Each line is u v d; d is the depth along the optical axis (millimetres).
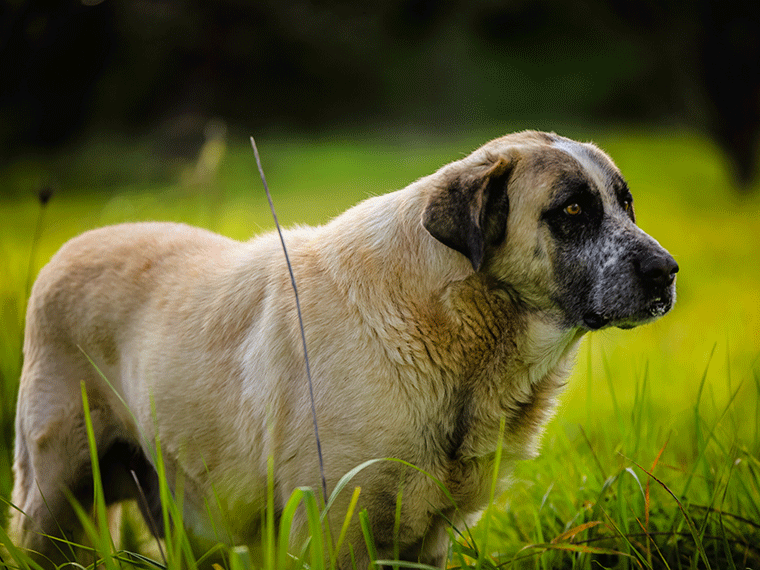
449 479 4426
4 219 21234
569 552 4789
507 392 4582
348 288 4488
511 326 4574
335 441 4230
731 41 26672
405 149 35938
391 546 4426
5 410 6750
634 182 27250
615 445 6723
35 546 5207
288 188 27078
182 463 5043
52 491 5230
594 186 4660
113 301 5352
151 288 5340
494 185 4586
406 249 4531
